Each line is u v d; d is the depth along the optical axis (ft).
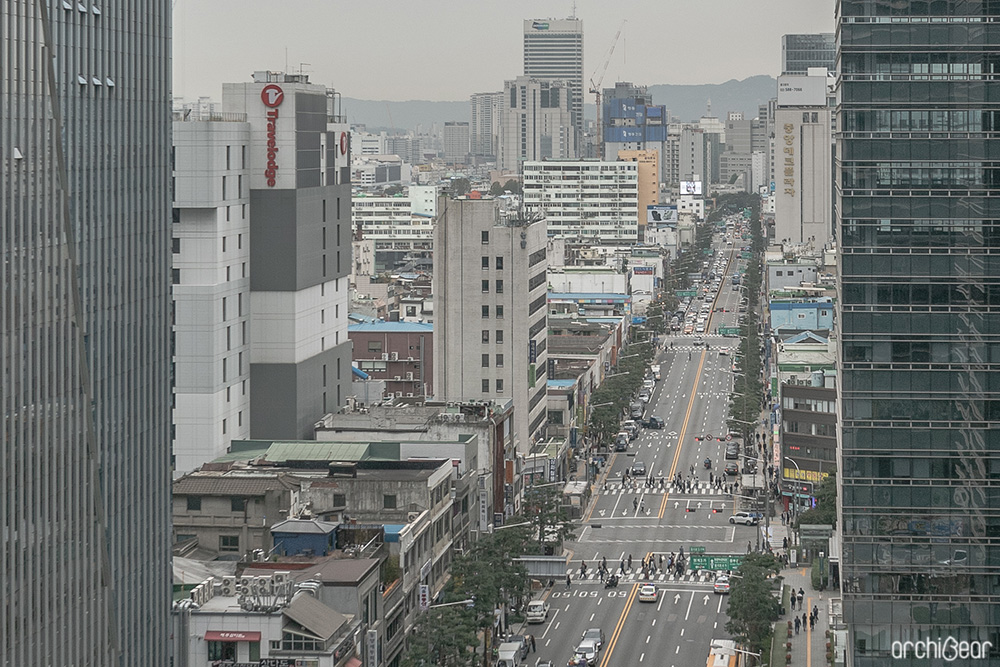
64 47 579.89
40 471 547.90
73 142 586.45
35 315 547.49
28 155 545.03
